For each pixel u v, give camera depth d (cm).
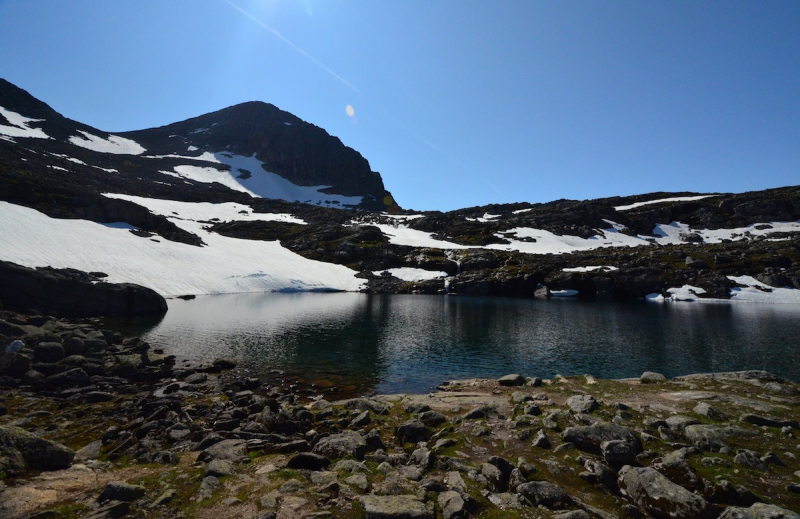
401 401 1842
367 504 795
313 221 15662
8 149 12056
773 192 16050
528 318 5594
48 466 989
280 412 1609
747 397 1609
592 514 803
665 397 1628
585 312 6322
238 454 1152
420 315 5775
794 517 685
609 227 15450
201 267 8138
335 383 2480
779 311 6562
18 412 1717
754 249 10675
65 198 8050
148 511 805
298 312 5694
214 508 816
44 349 2441
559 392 1812
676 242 14012
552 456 1090
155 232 8875
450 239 14962
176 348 3281
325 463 1055
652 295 8969
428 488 909
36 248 5788
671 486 852
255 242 11631
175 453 1195
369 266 11538
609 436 1145
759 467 975
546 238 14525
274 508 809
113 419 1638
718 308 7025
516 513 805
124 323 4241
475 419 1448
